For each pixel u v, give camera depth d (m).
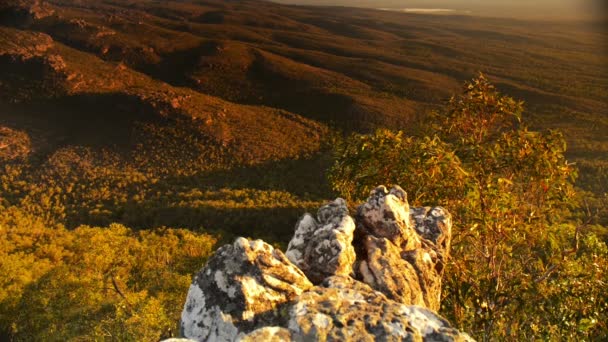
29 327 23.55
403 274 7.92
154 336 18.17
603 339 10.36
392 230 8.86
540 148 10.83
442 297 10.39
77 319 21.14
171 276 27.02
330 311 4.84
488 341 9.47
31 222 113.62
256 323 5.68
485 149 11.46
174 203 117.88
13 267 30.83
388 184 12.39
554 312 10.45
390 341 4.43
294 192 152.75
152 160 174.62
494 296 9.98
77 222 125.06
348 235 8.12
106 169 165.12
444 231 10.04
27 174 159.62
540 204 11.44
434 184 11.44
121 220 122.56
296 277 6.32
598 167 131.00
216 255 6.29
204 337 5.72
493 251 10.67
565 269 10.77
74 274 25.81
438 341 4.54
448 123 13.60
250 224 102.75
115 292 24.98
